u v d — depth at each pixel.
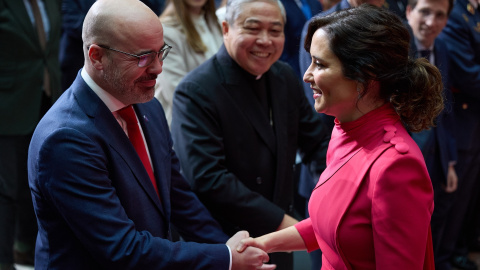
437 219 3.65
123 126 1.88
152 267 1.73
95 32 1.70
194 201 2.18
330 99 1.62
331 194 1.65
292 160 2.56
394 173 1.50
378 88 1.60
